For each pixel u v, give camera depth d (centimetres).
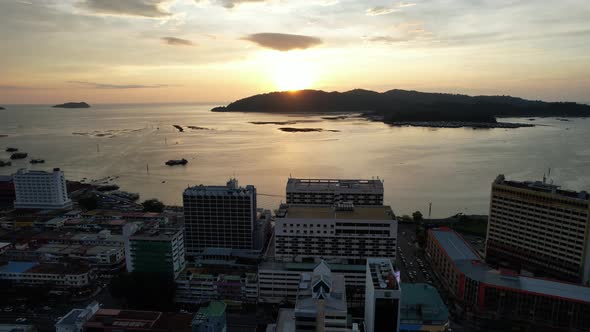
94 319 16525
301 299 13350
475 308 18412
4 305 19888
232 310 19975
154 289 19238
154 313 16962
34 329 16188
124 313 16900
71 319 16462
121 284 19450
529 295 17562
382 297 14412
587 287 18088
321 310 12744
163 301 19450
